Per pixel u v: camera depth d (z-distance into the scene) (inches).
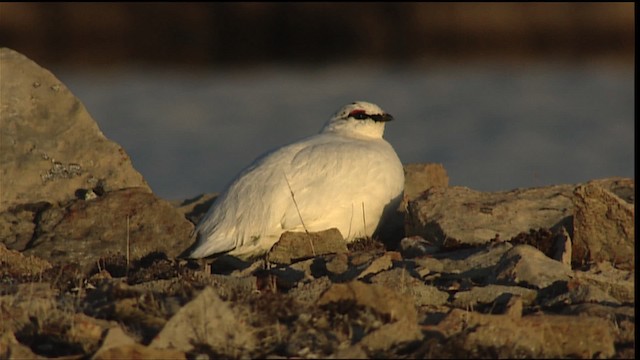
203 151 1758.1
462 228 487.5
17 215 514.9
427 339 352.2
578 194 469.4
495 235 481.7
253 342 351.6
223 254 490.3
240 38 2790.4
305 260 460.1
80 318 363.3
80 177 537.3
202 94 2333.9
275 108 2183.8
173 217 505.4
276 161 505.7
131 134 1886.1
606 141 1802.4
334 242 477.1
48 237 498.6
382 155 513.0
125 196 513.0
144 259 491.5
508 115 2041.1
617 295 422.9
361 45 2864.2
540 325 352.2
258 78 2559.1
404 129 1946.4
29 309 370.9
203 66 2647.6
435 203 509.0
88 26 2652.6
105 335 345.1
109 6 2682.1
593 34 2802.7
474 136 1866.4
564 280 420.5
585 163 1621.6
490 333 347.3
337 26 2827.3
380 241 522.6
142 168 1636.3
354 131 539.2
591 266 446.6
